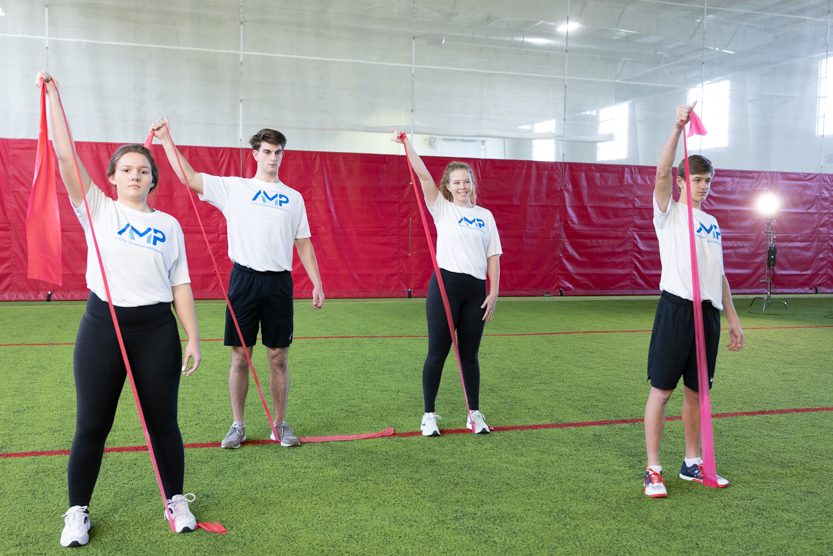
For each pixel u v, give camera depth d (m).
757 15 11.70
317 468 2.88
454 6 10.41
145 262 2.13
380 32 10.16
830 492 2.66
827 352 5.87
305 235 3.28
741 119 11.77
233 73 9.62
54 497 2.52
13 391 4.12
